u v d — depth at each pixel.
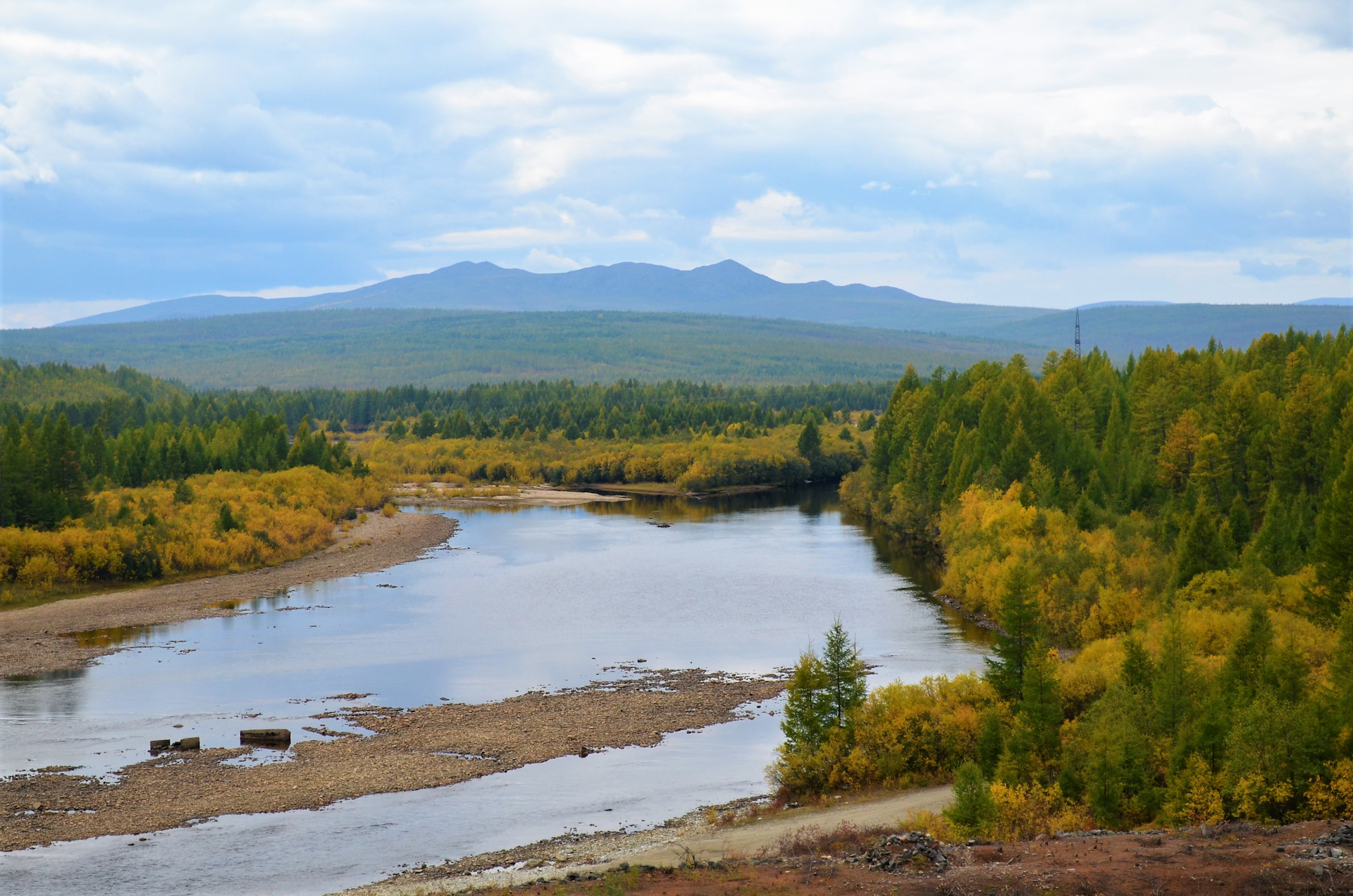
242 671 84.00
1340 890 30.94
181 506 147.62
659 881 36.69
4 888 44.78
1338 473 97.88
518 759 63.09
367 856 48.38
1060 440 137.12
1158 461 125.50
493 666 85.31
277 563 138.75
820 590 116.81
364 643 93.50
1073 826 45.06
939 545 142.62
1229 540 88.75
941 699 60.59
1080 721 55.09
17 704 74.38
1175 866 33.81
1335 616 68.12
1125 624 83.50
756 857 41.56
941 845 38.31
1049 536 106.56
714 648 91.00
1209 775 44.56
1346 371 122.25
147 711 72.88
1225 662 54.81
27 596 113.69
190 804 55.41
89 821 53.03
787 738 60.94
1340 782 42.03
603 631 98.00
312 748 65.06
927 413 170.25
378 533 169.50
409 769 61.28
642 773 60.66
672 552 147.50
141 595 116.88
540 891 37.97
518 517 195.12
